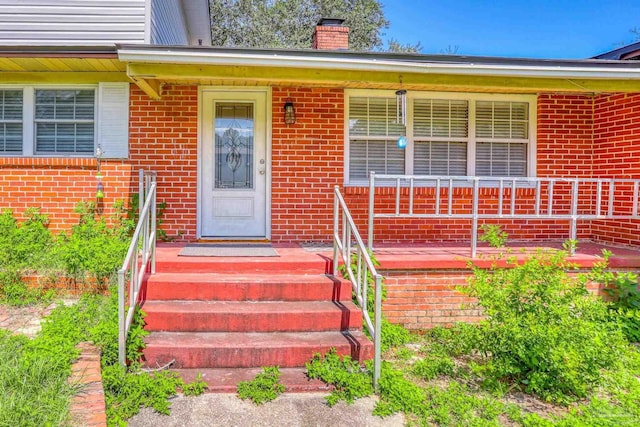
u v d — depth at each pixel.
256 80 5.46
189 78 5.29
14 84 6.38
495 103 7.07
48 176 6.35
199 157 6.57
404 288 5.23
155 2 7.30
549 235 7.14
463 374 4.05
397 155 6.95
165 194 6.52
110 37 6.79
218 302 4.59
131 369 3.74
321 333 4.31
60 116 6.51
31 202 6.34
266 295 4.66
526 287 4.07
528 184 7.08
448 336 4.91
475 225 5.36
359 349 4.04
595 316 4.00
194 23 11.43
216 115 6.66
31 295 5.13
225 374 3.83
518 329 3.84
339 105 6.70
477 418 3.32
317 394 3.66
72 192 6.38
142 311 4.20
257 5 23.95
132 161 6.44
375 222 6.85
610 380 3.72
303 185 6.69
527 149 7.12
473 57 5.57
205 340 4.05
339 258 5.27
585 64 5.69
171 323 4.24
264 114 6.71
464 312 5.30
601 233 7.00
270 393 3.56
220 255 5.46
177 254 5.50
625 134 6.52
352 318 4.39
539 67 5.62
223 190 6.69
